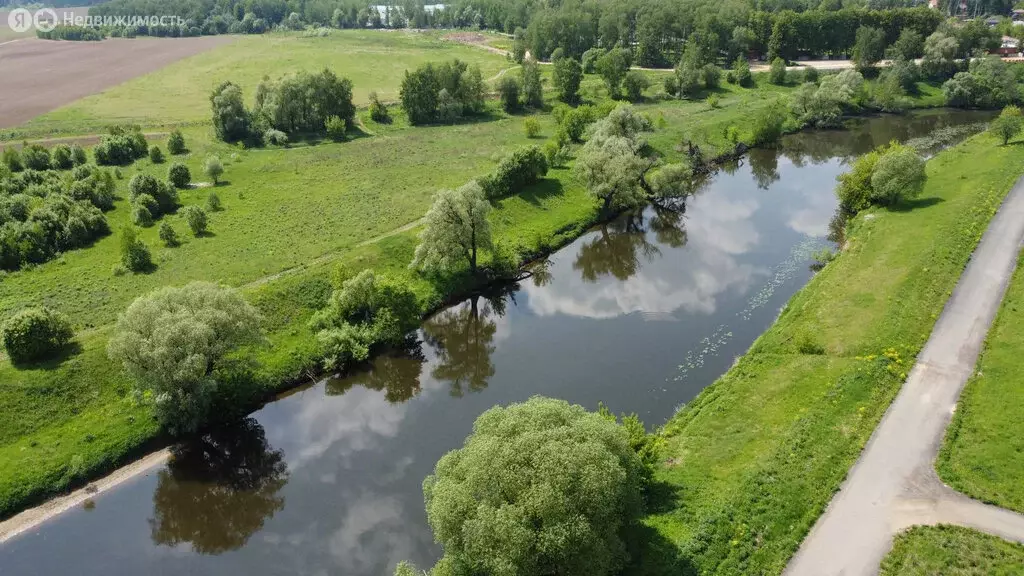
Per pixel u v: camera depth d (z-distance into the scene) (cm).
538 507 3067
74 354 5581
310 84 13012
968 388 4744
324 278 6900
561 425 3541
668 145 11569
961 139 12062
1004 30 18100
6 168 9450
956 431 4341
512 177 9206
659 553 3606
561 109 13375
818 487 3959
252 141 12256
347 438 5297
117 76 17675
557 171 10175
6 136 11838
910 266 6506
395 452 5103
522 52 18712
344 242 7912
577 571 3078
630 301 7100
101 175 9238
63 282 6969
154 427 5141
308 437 5319
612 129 10519
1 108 14175
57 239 7750
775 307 6688
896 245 7062
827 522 3731
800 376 5153
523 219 8769
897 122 13462
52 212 7881
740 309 6712
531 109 14762
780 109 13400
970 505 3775
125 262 7256
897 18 16750
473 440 3656
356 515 4509
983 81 13975
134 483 4838
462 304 7200
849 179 8644
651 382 5603
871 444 4288
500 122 13800
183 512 4659
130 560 4266
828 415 4572
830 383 4953
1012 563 3381
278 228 8375
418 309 6675
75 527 4469
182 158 11112
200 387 5000
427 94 13612
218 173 9900
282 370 5809
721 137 12244
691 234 8775
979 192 8162
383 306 6381
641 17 18450
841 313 5978
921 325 5550
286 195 9575
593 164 8869
